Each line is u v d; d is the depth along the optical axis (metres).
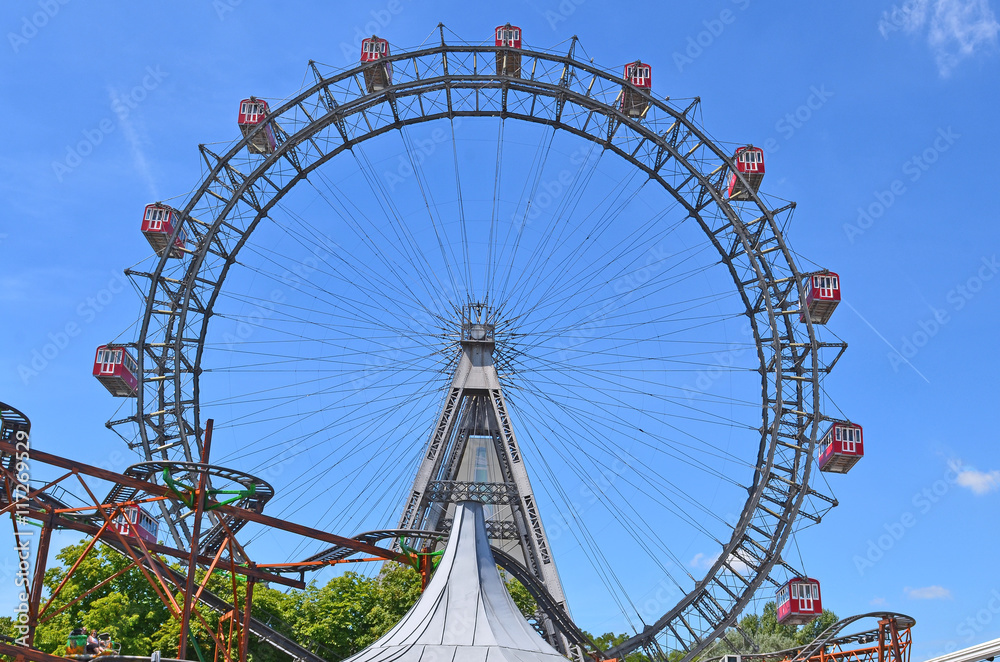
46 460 38.09
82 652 34.81
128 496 45.53
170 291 70.44
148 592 62.84
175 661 35.19
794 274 71.62
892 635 53.97
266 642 62.84
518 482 69.62
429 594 39.59
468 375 72.19
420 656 35.81
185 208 70.00
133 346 68.62
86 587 61.50
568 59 73.00
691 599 67.19
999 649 42.00
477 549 41.56
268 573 46.56
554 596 65.06
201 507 38.72
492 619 38.12
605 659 62.41
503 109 74.06
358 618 66.62
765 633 110.12
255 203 71.88
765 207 72.44
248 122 73.88
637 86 76.88
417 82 71.88
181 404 67.06
